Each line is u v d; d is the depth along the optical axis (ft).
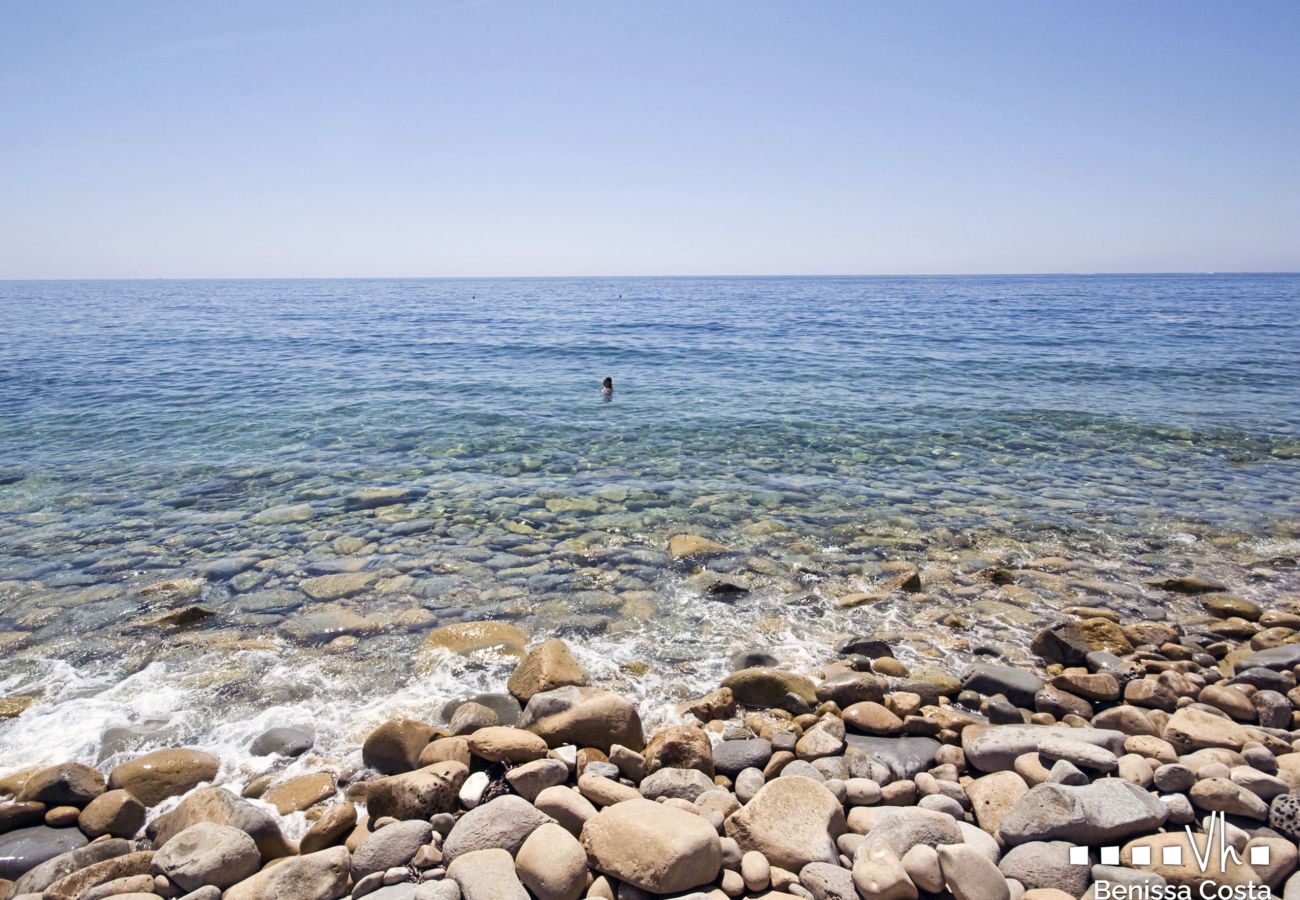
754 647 22.20
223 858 13.00
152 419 53.93
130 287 566.36
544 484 38.63
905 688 19.69
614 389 68.33
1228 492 37.76
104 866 13.03
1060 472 41.37
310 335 121.39
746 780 15.84
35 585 26.04
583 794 15.05
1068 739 16.29
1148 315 164.76
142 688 19.61
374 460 43.32
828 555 29.30
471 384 71.00
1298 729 18.07
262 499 35.81
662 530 31.91
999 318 158.30
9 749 16.89
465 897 12.23
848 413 57.11
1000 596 25.89
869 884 12.30
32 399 61.05
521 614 24.14
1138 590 26.58
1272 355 88.07
